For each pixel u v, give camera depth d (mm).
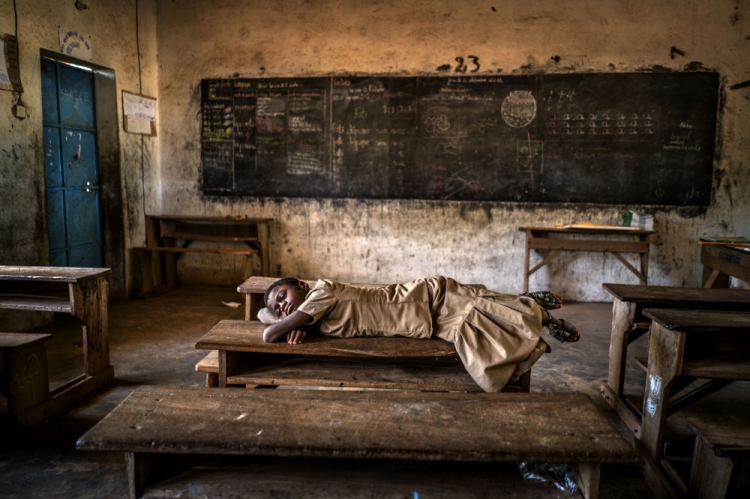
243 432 1401
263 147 5078
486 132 4805
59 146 4230
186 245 5285
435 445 1352
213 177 5184
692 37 4484
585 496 1390
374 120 4910
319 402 1580
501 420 1486
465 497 1401
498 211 4883
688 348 2096
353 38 4848
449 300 2123
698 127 4562
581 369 3129
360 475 1474
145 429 1410
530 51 4676
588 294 4883
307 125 4996
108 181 4703
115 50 4562
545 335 3791
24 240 3725
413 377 2027
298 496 1394
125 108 4715
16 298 2818
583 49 4617
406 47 4801
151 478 1458
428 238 4988
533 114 4730
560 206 4812
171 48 5078
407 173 4934
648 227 4445
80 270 2793
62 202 4281
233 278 5293
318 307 2043
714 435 1588
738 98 4496
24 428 2312
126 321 4027
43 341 2398
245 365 2137
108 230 4754
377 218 5031
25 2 3650
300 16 4879
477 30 4707
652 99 4586
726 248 3842
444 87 4797
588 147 4711
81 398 2646
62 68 4234
